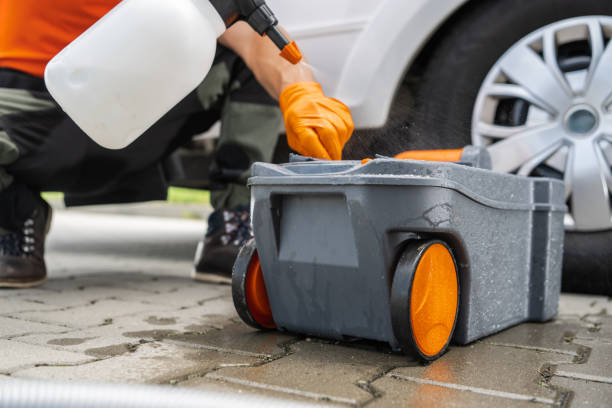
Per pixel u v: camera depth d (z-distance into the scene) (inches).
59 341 48.5
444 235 46.8
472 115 81.3
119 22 45.3
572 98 75.4
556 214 62.2
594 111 74.4
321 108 58.9
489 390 38.9
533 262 60.9
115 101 46.9
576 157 74.9
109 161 79.3
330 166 47.2
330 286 48.0
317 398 36.5
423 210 43.8
